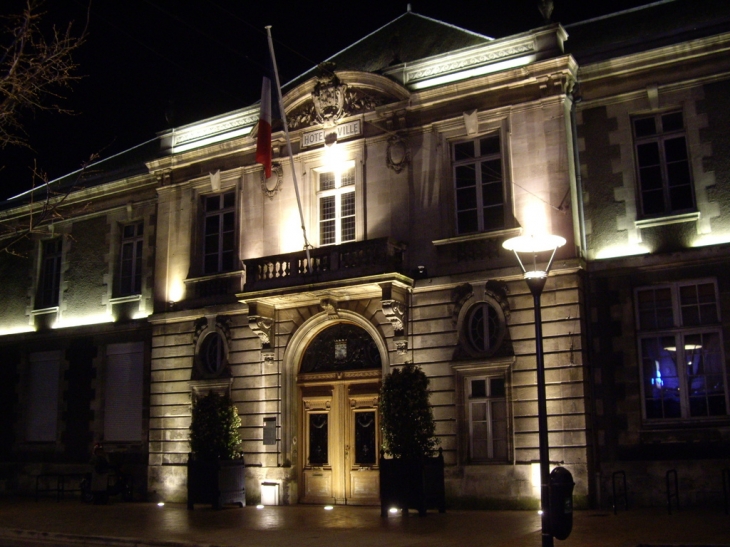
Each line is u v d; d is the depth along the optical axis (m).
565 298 15.24
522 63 16.62
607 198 15.80
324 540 11.38
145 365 21.12
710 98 15.23
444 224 16.81
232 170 19.98
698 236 14.91
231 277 19.47
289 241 18.73
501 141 16.53
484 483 15.41
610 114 16.08
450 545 10.51
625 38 16.94
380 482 14.39
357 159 18.11
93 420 21.77
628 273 15.30
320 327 18.03
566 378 14.96
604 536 10.73
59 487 21.20
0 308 25.02
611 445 14.87
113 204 22.95
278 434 17.92
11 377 24.02
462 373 16.08
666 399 14.78
